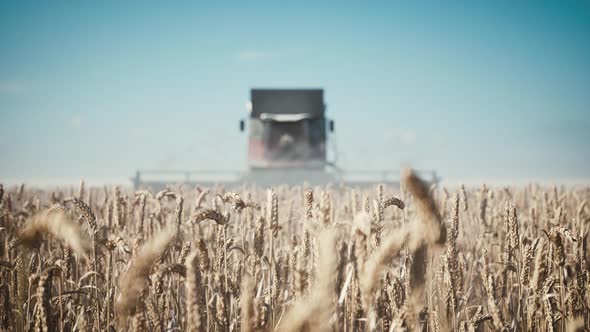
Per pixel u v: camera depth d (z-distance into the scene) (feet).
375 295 9.95
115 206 17.65
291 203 27.02
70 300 13.34
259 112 96.48
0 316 13.41
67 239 8.54
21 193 27.14
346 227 17.11
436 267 13.50
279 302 13.41
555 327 13.17
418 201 7.59
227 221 12.13
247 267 16.24
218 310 11.05
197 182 78.95
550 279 12.26
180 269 9.02
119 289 13.61
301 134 93.91
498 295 14.93
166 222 20.07
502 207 23.81
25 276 12.00
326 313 6.89
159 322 10.39
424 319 12.67
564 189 35.35
